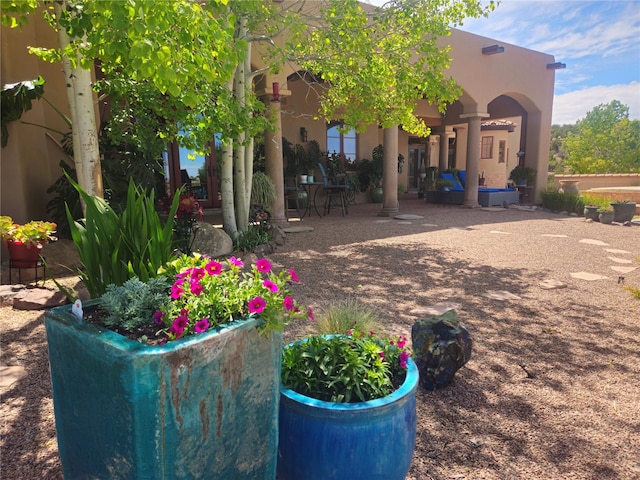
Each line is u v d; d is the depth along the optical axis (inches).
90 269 72.2
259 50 233.1
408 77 211.3
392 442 55.4
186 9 79.6
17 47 200.5
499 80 415.8
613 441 77.4
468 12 203.8
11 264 159.8
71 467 52.1
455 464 70.8
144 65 81.7
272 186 284.2
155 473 42.4
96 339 43.8
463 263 211.3
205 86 145.0
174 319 49.8
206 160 386.0
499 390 94.0
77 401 48.1
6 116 182.4
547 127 467.5
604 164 1139.9
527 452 74.1
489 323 133.6
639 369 104.7
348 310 110.6
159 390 41.0
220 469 48.1
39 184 214.7
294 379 61.9
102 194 151.0
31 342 112.0
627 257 228.8
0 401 84.4
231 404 48.0
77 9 106.3
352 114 249.9
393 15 205.6
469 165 431.5
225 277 59.1
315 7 238.8
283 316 55.9
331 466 54.4
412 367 65.1
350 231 294.5
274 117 197.5
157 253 73.0
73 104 147.9
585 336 124.6
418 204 487.8
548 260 220.2
